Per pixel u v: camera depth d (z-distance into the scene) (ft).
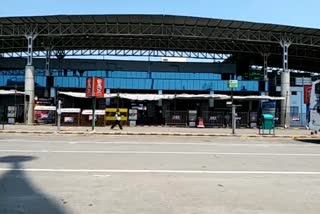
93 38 173.58
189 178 34.76
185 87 172.14
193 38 163.43
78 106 174.50
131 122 142.82
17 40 179.32
